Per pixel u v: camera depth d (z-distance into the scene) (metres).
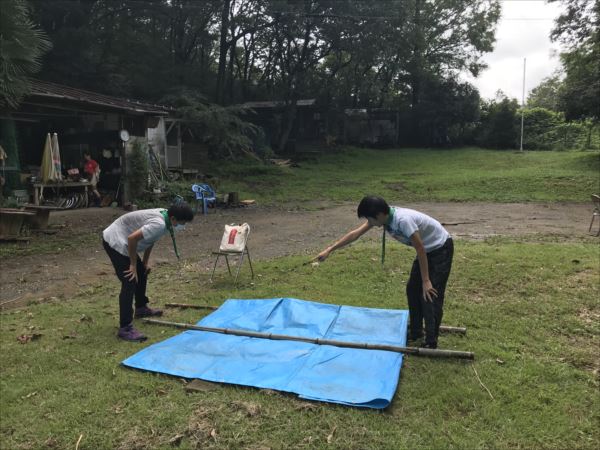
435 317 4.11
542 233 10.40
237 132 24.03
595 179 18.66
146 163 15.23
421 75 34.62
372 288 6.08
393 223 3.97
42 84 13.99
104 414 3.23
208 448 2.86
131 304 4.54
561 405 3.29
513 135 34.41
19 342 4.50
